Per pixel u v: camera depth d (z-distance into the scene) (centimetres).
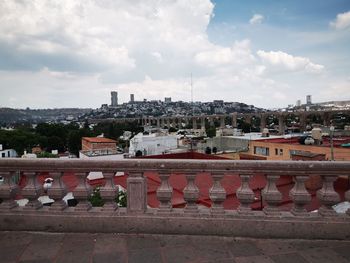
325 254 366
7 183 443
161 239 408
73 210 437
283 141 3331
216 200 421
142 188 426
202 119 13525
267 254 367
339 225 402
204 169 419
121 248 383
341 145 2769
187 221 418
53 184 438
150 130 11331
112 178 436
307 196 410
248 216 415
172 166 421
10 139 7044
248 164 414
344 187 1115
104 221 427
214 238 410
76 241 404
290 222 407
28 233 429
